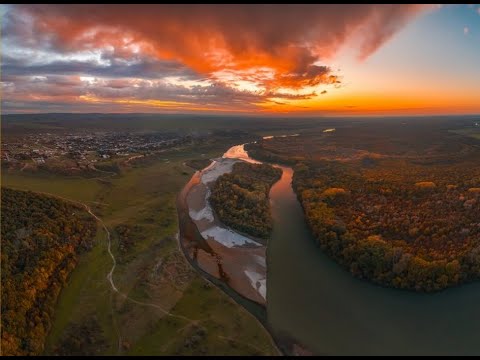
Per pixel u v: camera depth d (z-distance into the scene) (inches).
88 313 3326.8
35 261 3629.4
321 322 3245.6
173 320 3257.9
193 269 4119.1
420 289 3577.8
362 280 3843.5
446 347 2979.8
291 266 4165.8
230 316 3314.5
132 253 4382.4
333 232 4434.1
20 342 2795.3
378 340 3046.3
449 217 4616.1
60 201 5206.7
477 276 3705.7
